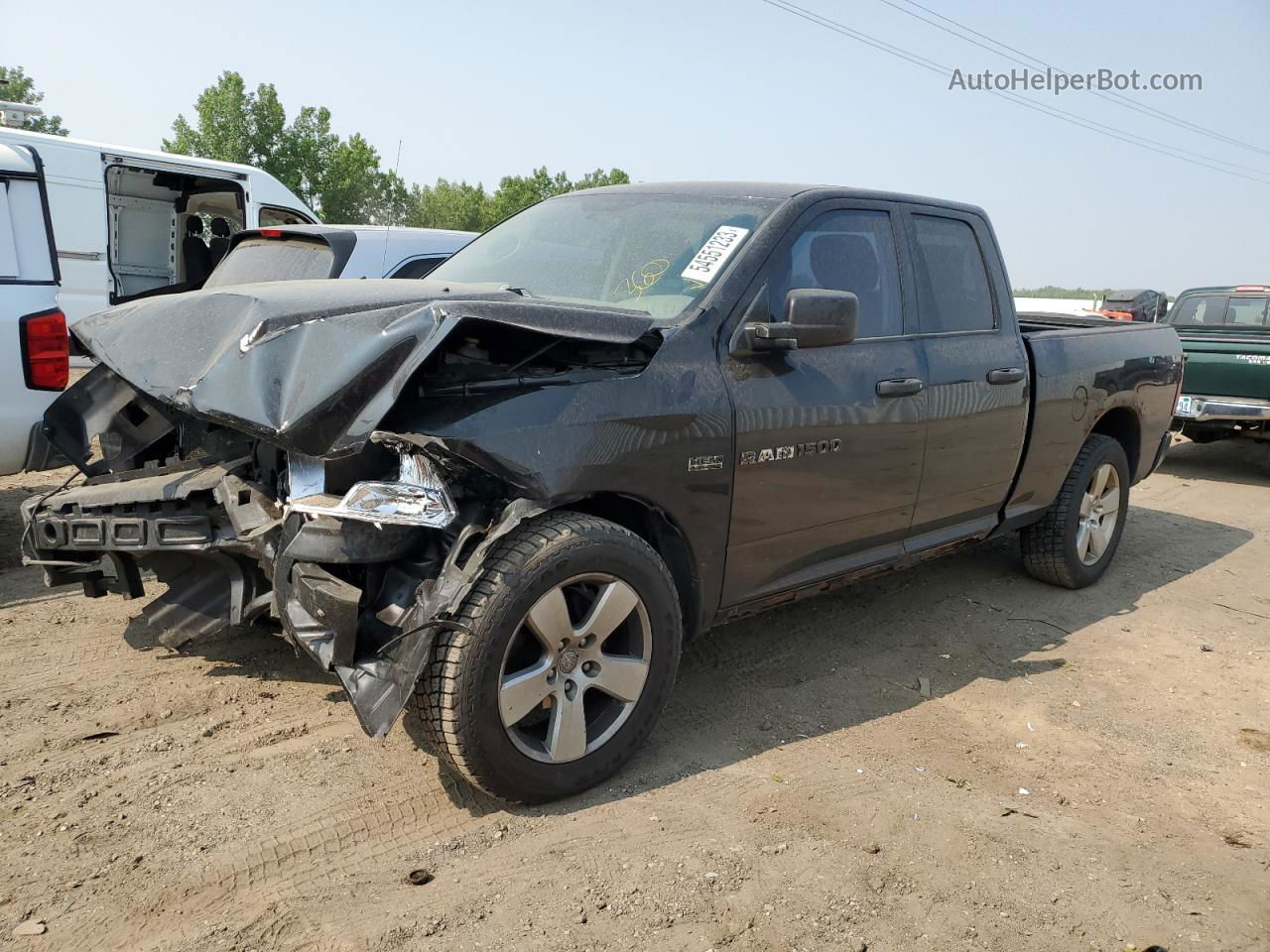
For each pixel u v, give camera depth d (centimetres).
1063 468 522
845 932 253
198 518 315
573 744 300
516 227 448
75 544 327
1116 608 543
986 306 466
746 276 349
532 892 261
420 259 727
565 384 296
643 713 318
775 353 352
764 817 304
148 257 1248
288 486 304
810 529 373
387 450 298
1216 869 295
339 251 681
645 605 311
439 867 270
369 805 298
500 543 285
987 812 317
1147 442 602
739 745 353
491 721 277
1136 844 306
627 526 337
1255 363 923
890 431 393
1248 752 378
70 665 386
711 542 337
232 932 239
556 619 288
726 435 330
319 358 264
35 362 485
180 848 272
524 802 297
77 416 400
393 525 278
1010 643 480
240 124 3347
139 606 452
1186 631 512
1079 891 278
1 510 605
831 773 336
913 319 420
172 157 1051
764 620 489
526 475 279
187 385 281
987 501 472
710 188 405
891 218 421
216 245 1042
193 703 359
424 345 262
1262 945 260
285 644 416
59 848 268
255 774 312
